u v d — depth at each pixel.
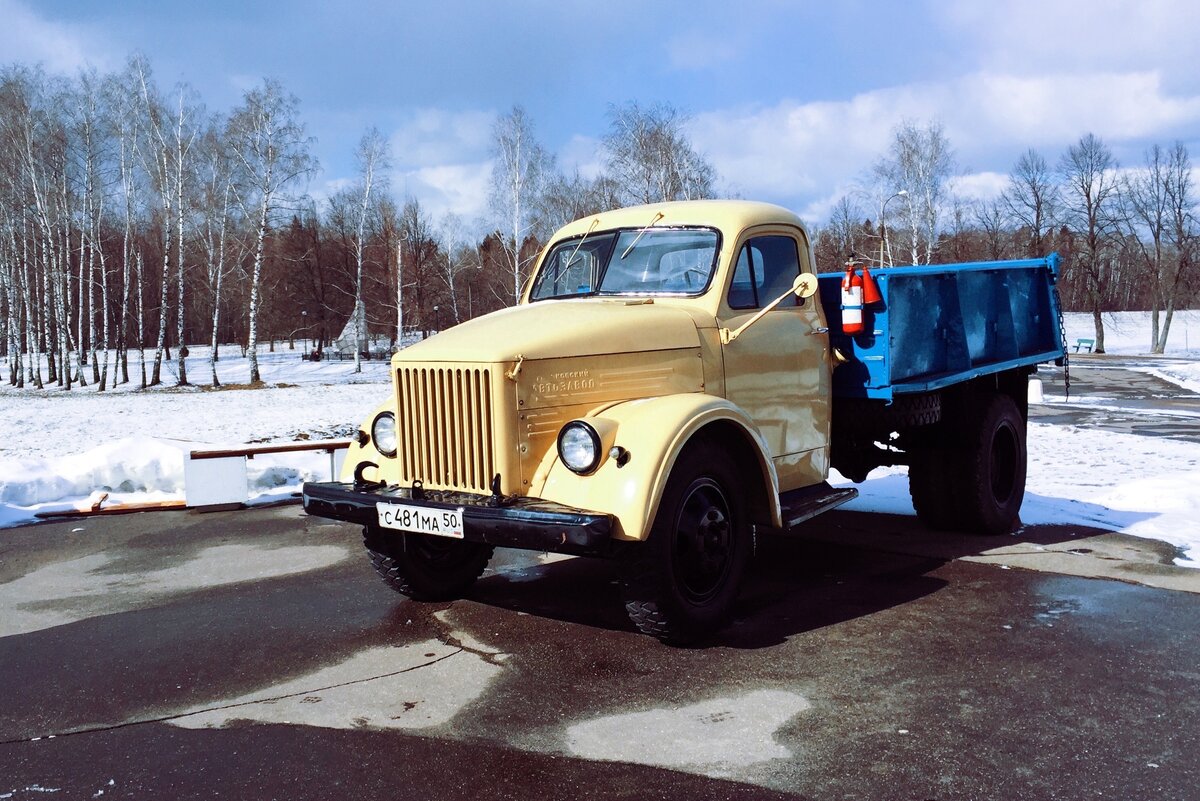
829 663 4.12
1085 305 65.38
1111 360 48.47
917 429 6.69
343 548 6.77
